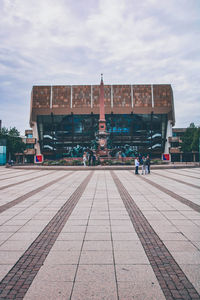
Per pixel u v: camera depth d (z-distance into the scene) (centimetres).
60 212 589
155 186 1072
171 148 6331
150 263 305
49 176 1658
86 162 3022
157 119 6388
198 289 246
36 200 752
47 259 318
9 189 1002
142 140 6391
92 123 6316
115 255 330
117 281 261
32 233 427
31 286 253
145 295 235
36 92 6297
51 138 6444
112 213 574
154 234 417
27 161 6981
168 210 601
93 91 6275
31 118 6366
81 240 390
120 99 6234
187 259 315
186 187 1034
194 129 4888
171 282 259
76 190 966
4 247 362
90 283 258
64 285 254
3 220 517
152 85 6300
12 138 4844
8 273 281
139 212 582
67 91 6291
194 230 438
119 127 6353
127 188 1012
